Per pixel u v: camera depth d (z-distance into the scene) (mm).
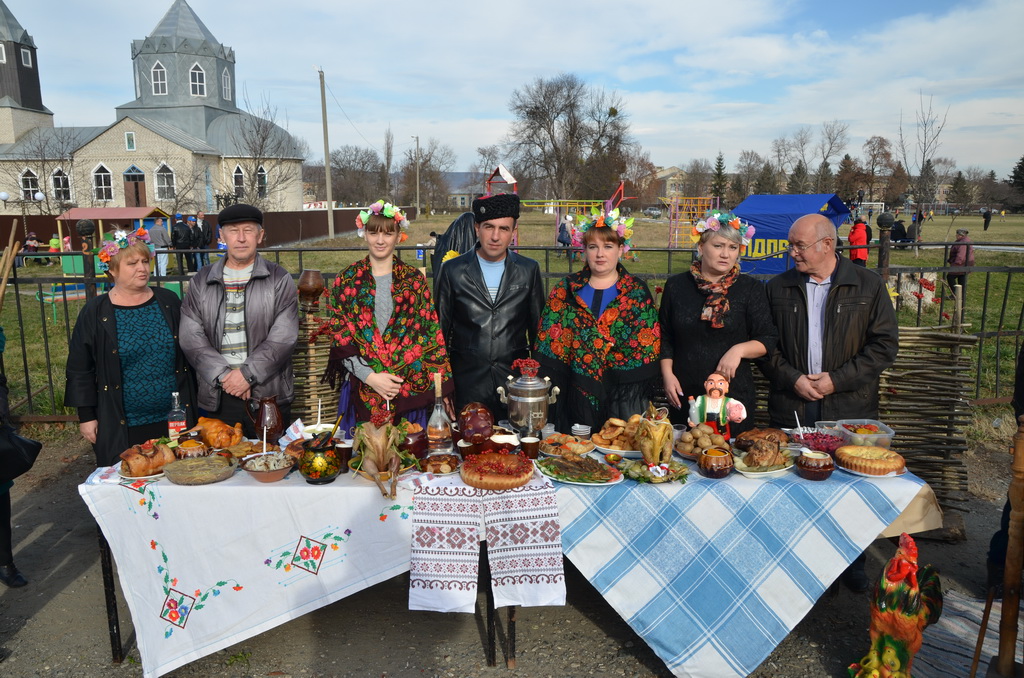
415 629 3197
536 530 2646
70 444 5750
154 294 3418
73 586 3627
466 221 4941
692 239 3398
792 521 2639
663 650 2646
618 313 3332
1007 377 7352
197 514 2672
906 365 4203
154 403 3391
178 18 47281
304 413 4762
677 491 2664
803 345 3301
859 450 2791
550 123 53969
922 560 3826
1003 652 2539
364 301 3184
